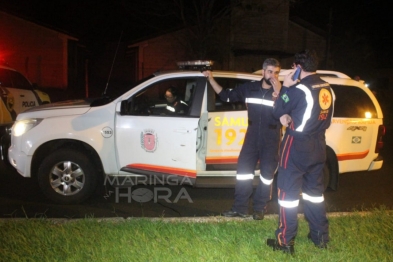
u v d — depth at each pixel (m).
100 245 4.62
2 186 7.39
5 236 4.79
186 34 18.50
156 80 6.50
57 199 6.46
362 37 21.78
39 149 6.47
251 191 5.77
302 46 21.08
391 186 8.06
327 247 4.70
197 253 4.48
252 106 5.58
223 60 19.03
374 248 4.70
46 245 4.59
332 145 6.82
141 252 4.47
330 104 4.50
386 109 20.69
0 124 9.84
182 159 6.28
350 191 7.69
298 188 4.57
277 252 4.55
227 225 5.29
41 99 11.59
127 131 6.33
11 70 10.83
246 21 19.14
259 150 5.64
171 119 6.29
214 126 6.39
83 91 21.92
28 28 19.31
